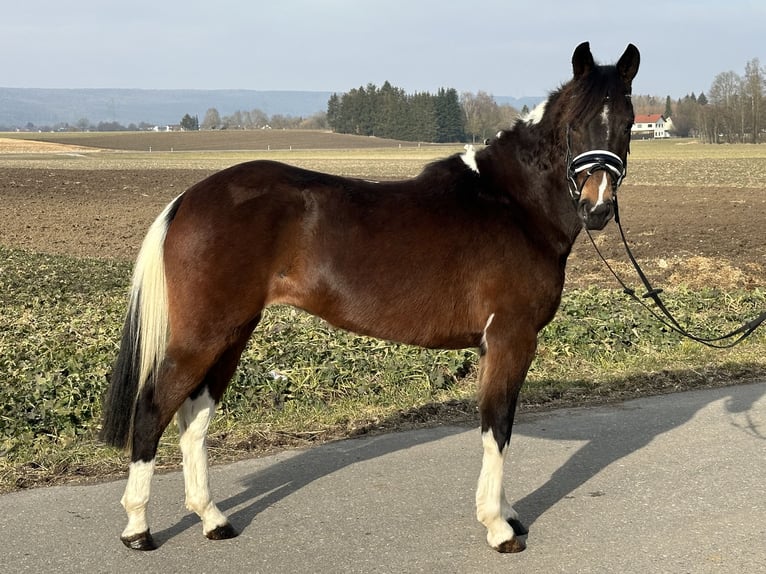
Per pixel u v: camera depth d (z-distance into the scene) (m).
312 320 10.20
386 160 72.25
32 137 142.38
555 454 6.08
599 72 4.70
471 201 4.77
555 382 7.92
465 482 5.51
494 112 135.25
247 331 4.73
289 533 4.75
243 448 6.20
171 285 4.52
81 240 20.77
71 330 9.45
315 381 7.59
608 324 9.62
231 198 4.54
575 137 4.67
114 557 4.43
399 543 4.62
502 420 4.69
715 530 4.73
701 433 6.45
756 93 103.56
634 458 5.96
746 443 6.20
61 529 4.73
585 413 7.06
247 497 5.27
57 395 6.93
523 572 4.30
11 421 6.36
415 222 4.67
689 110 145.38
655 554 4.45
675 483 5.46
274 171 4.70
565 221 4.86
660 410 7.07
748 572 4.23
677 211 26.69
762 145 96.12
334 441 6.36
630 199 31.30
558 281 4.84
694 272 15.25
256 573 4.27
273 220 4.54
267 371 7.77
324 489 5.39
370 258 4.61
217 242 4.46
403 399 7.39
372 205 4.70
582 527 4.85
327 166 59.78
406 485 5.45
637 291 12.41
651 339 9.41
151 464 4.55
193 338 4.49
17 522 4.81
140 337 4.52
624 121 4.64
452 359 8.29
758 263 16.33
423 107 137.38
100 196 33.56
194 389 4.65
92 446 6.08
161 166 59.09
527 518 5.00
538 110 4.93
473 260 4.67
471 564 4.38
